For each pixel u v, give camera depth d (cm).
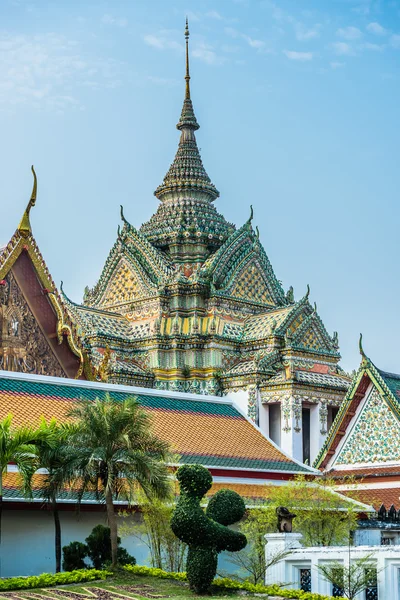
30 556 3878
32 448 3481
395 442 4953
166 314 8262
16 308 5169
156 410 4956
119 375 7881
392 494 4841
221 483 4656
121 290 8562
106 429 3541
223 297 8262
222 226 8825
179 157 9106
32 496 3653
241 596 3209
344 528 4238
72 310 8156
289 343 7888
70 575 3369
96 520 4081
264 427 7700
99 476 3622
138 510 4047
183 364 8131
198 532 3225
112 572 3491
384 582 3150
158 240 8712
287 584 3291
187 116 9244
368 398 5091
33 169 5306
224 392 7956
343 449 5138
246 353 8156
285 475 4944
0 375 4481
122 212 8669
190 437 4853
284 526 3459
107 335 8088
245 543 3319
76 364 5347
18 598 3066
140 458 3512
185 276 8456
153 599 3130
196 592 3250
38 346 5238
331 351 8131
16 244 5203
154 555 3938
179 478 3284
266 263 8700
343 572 3197
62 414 4394
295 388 7569
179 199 8956
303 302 8169
